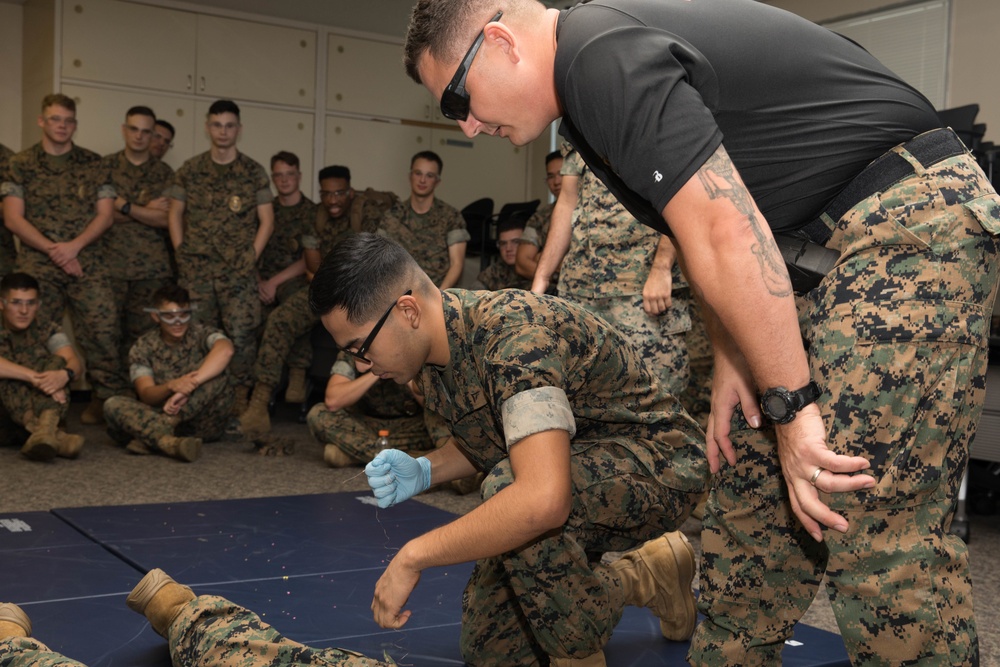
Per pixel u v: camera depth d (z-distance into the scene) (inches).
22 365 185.8
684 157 43.7
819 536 48.2
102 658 71.7
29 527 113.7
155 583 72.9
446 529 58.9
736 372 58.5
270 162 301.3
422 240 220.7
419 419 190.2
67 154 221.5
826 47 49.7
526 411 55.9
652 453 69.2
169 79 285.0
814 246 51.8
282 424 235.0
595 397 66.3
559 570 63.0
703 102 45.9
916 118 50.3
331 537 112.6
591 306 126.3
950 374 48.5
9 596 86.0
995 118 213.6
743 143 48.7
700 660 63.2
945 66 224.1
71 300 222.2
